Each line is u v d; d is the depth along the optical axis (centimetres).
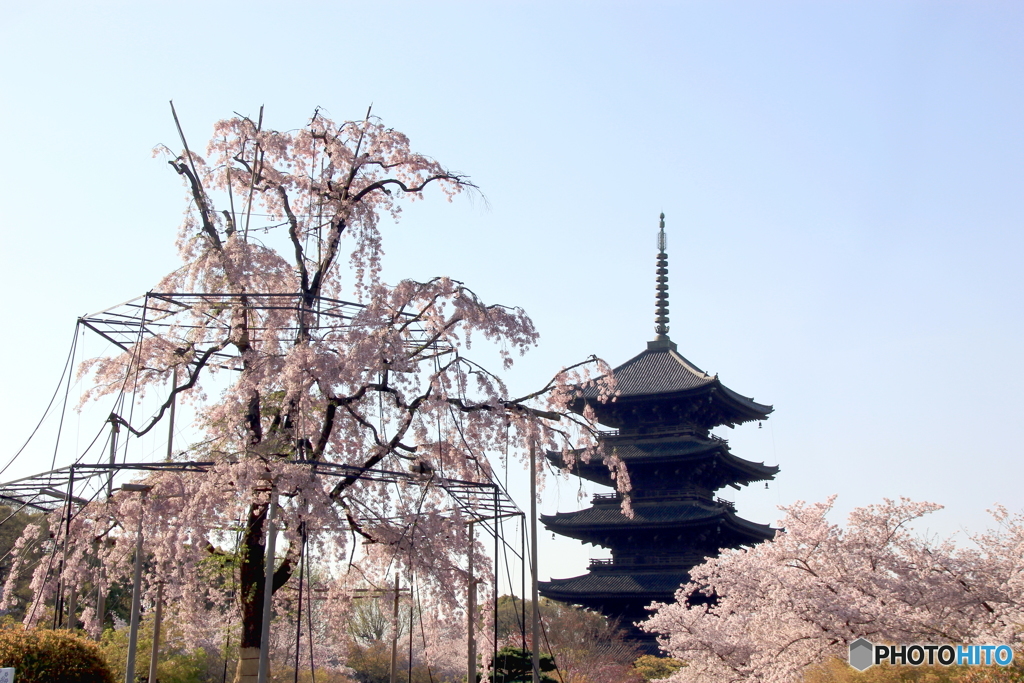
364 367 2109
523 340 2380
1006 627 2394
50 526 2400
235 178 2531
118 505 2167
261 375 2220
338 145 2489
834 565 2752
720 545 5691
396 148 2562
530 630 5103
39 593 2350
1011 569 2642
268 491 2106
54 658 2148
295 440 2175
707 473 5678
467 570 2345
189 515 2019
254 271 2302
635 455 5516
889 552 2706
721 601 3066
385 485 2319
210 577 2356
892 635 2525
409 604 2581
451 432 2395
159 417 2275
